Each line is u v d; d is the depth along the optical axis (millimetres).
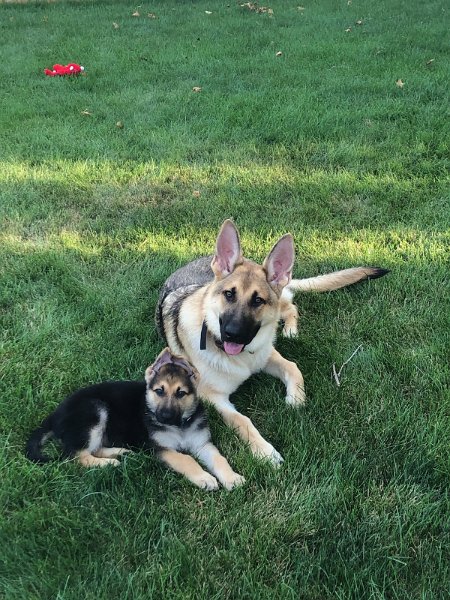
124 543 990
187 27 4793
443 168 2463
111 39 4465
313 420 1291
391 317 1653
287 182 2406
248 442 1225
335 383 1410
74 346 1512
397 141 2703
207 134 2807
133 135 2812
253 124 2906
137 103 3203
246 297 1335
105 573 932
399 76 3467
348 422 1291
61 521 1018
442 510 1070
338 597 899
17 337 1532
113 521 1028
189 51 4098
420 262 1883
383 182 2379
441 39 4227
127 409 1268
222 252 1410
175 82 3535
